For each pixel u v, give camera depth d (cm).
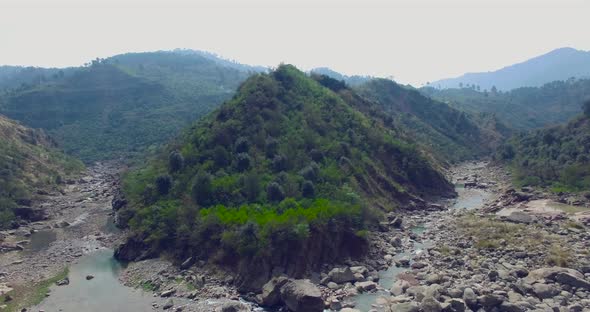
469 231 5991
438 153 14225
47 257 5741
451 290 3928
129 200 6894
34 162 10825
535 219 6200
